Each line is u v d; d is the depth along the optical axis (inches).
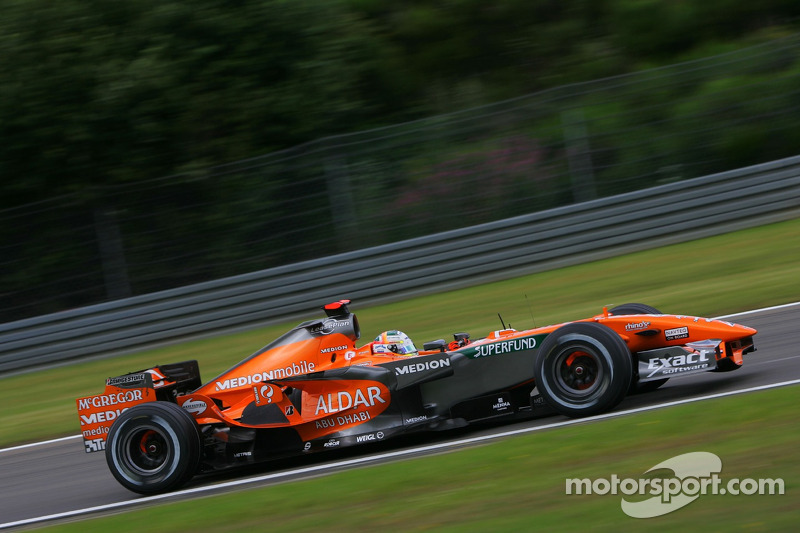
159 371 830.5
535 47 2400.3
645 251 1486.2
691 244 1470.2
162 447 754.2
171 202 1649.9
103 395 808.3
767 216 1480.1
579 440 613.9
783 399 624.1
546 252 1515.7
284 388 783.7
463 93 2343.8
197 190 1649.9
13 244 1654.8
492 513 505.0
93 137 1844.2
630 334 726.5
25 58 1845.5
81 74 1841.8
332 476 658.2
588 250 1509.6
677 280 1286.9
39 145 1860.2
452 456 643.5
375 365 764.0
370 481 614.5
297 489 633.6
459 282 1530.5
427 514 523.2
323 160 1631.4
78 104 1851.6
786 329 947.3
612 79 1641.2
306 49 1998.0
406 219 1599.4
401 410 754.8
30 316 1631.4
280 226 1620.3
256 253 1614.2
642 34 2354.8
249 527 558.6
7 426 1206.3
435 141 1640.0
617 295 1272.1
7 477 941.2
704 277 1275.8
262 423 771.4
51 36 1867.6
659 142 1588.3
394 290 1540.4
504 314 1296.8
